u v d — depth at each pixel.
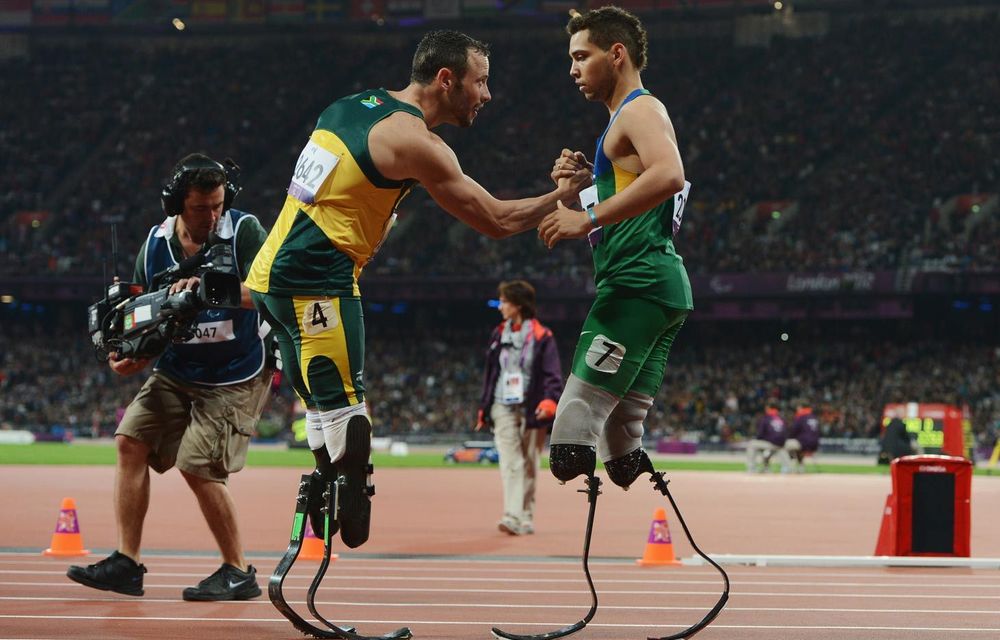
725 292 115.12
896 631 13.70
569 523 30.78
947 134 121.81
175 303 13.94
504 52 144.88
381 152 11.50
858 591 17.67
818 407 110.62
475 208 11.84
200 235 15.62
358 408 11.86
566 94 138.75
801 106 130.12
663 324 12.10
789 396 113.56
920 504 22.36
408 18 142.88
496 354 27.16
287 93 144.75
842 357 117.75
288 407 117.56
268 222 130.88
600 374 11.98
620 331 11.94
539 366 26.84
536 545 24.73
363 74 146.25
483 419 27.38
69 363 129.62
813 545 25.64
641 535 27.64
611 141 11.89
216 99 145.12
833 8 135.88
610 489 47.00
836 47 134.62
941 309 117.88
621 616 14.66
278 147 141.62
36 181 138.50
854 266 111.94
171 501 35.22
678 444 105.50
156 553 21.59
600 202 11.80
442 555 22.38
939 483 22.41
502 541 25.56
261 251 12.16
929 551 22.20
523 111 137.88
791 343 121.88
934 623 14.40
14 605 14.66
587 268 120.25
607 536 27.22
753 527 30.41
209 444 15.62
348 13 144.62
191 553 21.66
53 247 131.25
